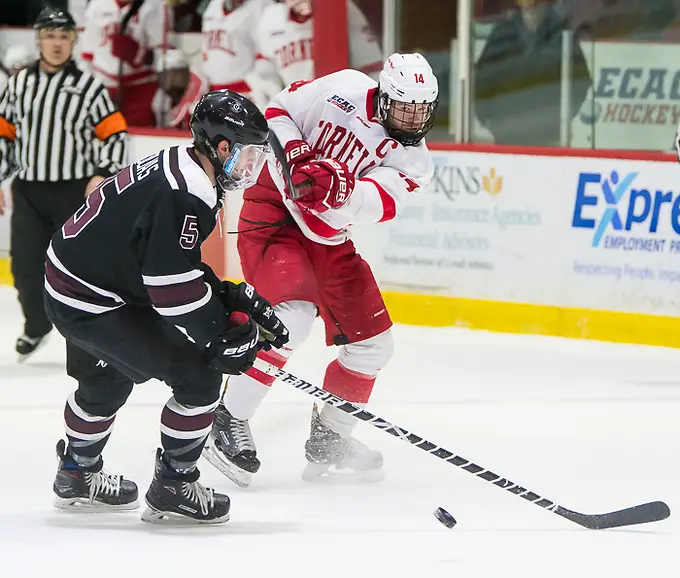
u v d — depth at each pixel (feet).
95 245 37.88
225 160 37.99
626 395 63.77
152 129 93.40
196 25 101.35
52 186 68.39
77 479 41.96
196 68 100.48
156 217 36.65
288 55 91.86
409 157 46.32
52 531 40.09
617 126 85.61
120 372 40.68
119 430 55.31
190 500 40.60
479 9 86.53
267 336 40.63
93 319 38.60
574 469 50.52
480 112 88.28
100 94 68.03
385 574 36.22
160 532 40.22
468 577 36.14
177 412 39.88
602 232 76.43
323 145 46.80
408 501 45.42
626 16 83.66
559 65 85.81
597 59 85.05
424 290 82.69
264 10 92.89
